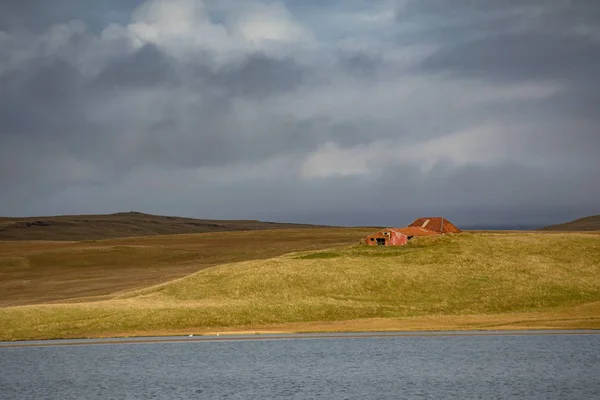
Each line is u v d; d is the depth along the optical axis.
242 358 49.78
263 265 83.94
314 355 51.12
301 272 78.94
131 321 59.94
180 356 50.75
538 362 47.16
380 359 49.34
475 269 80.44
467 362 47.69
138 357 50.22
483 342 54.16
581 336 55.56
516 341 54.19
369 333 57.12
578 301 69.38
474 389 41.00
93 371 45.94
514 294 71.12
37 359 49.78
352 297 71.44
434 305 68.62
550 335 56.09
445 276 77.56
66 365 47.94
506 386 41.50
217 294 72.62
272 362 48.84
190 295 72.50
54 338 56.28
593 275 79.06
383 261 84.56
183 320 60.69
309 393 40.81
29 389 41.97
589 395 39.34
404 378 44.03
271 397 39.91
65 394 40.72
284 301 69.06
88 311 61.97
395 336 56.72
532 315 64.44
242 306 65.31
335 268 80.75
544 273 78.94
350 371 46.03
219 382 43.41
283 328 59.97
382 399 39.09
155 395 40.50
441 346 53.34
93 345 53.84
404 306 68.06
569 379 42.91
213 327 59.56
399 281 75.75
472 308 67.69
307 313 63.91
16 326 58.25
